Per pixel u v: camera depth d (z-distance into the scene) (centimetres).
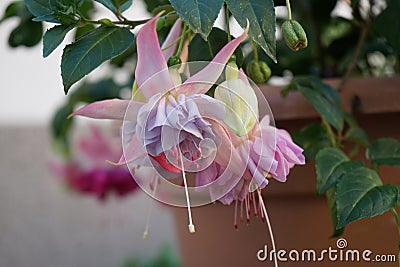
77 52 52
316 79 65
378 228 64
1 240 171
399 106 65
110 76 98
